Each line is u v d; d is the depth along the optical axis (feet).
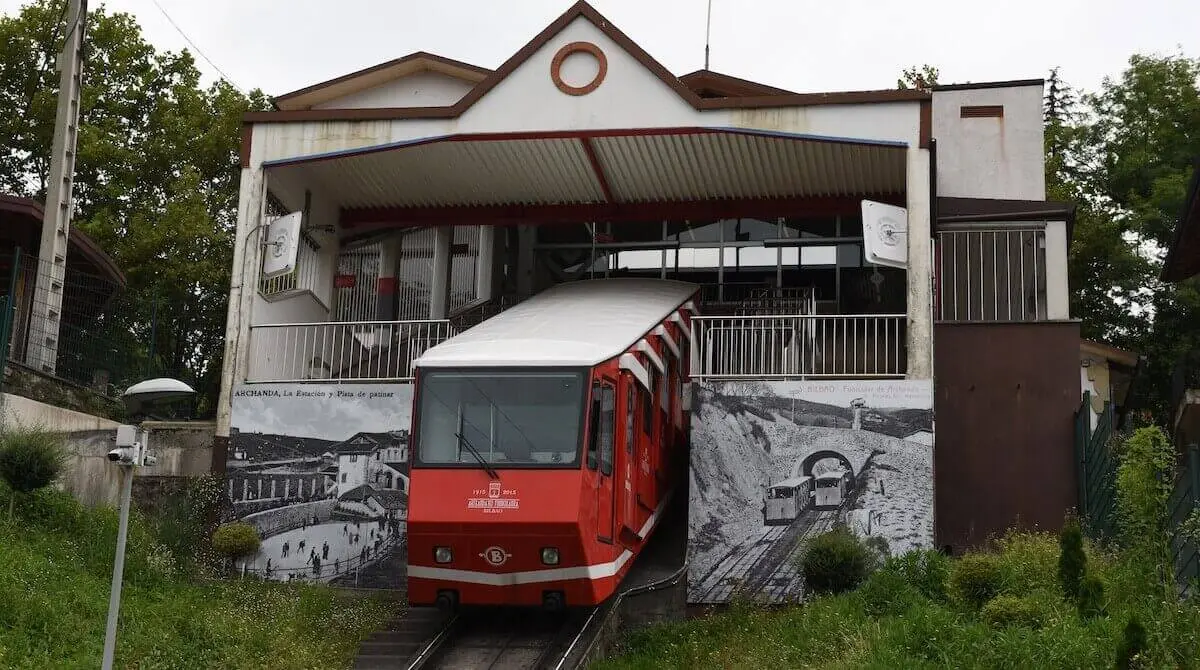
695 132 66.59
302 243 77.92
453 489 51.90
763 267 82.43
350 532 65.51
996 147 81.87
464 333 60.54
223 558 65.16
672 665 51.62
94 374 74.74
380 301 83.41
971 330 69.05
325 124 70.18
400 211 83.05
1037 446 67.15
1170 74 112.98
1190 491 47.65
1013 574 50.70
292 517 66.33
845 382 62.85
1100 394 87.15
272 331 72.23
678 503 70.79
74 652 47.39
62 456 59.88
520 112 67.92
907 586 52.70
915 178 64.64
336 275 82.64
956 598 50.57
